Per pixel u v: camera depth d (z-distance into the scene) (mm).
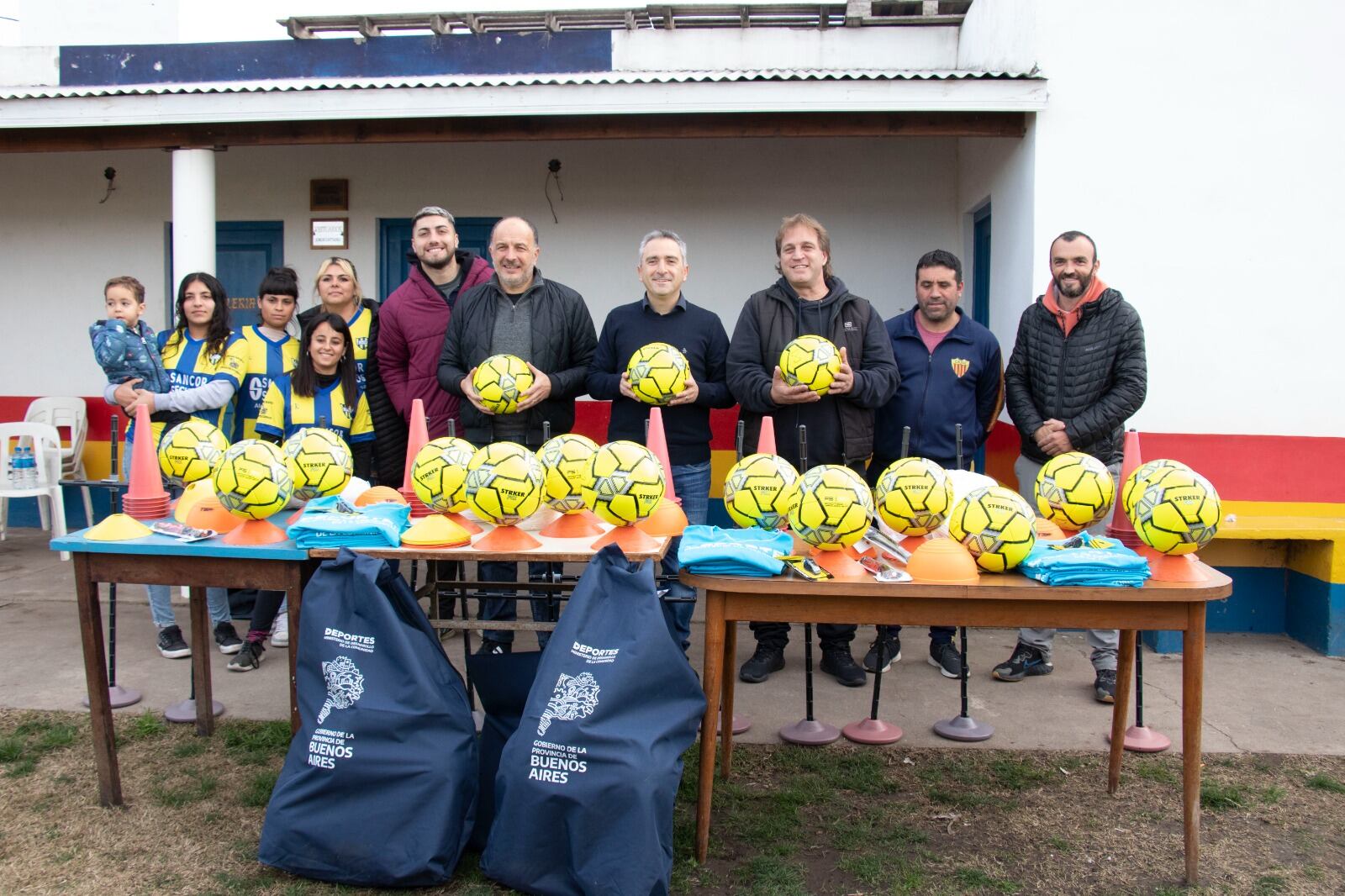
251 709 3793
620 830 2336
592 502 2688
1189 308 4895
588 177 6504
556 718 2398
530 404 3605
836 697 4012
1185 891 2598
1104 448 4043
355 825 2504
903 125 5121
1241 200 4844
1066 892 2596
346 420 4457
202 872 2635
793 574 2646
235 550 2752
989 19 5688
